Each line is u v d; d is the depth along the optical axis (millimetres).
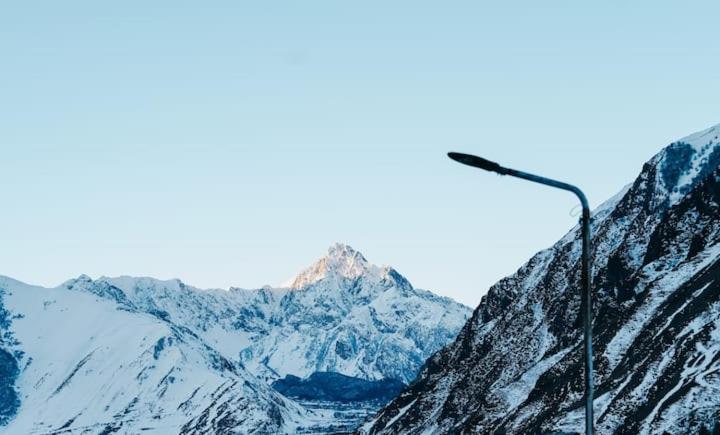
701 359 148875
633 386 157125
